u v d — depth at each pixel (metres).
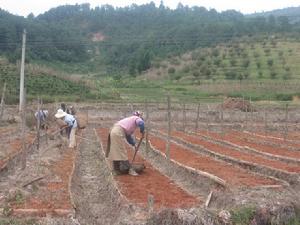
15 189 11.98
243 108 45.78
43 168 16.11
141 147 23.47
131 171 15.30
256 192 11.88
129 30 129.75
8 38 89.44
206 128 36.34
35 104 45.75
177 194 12.27
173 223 9.46
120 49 107.25
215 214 9.90
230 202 11.09
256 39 97.44
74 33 119.75
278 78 70.06
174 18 142.75
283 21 126.19
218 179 13.69
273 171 15.84
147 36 114.88
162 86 69.50
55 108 40.41
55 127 32.72
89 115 44.16
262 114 44.75
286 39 96.31
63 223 9.48
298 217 10.95
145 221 9.55
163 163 18.53
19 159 17.94
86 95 56.34
